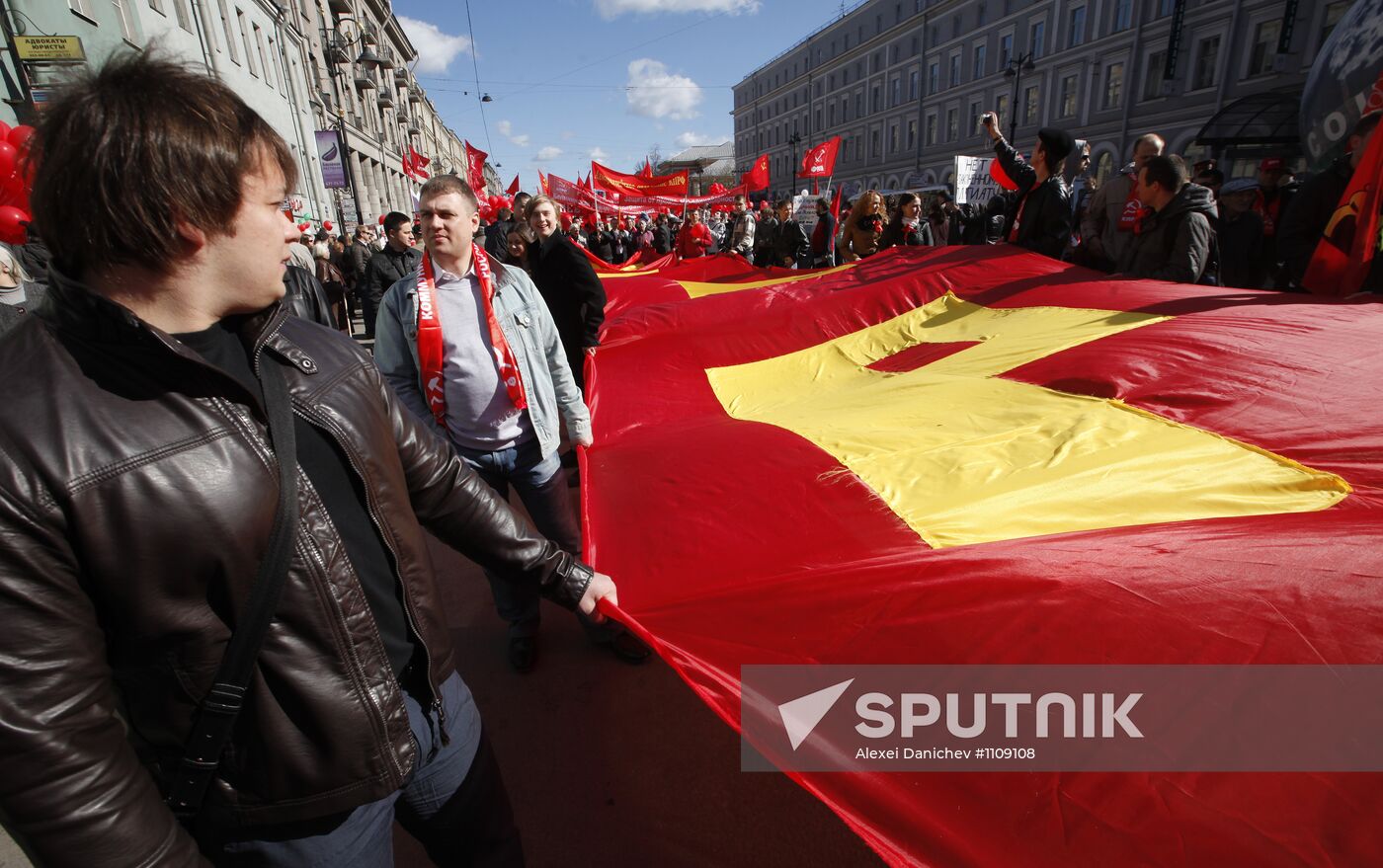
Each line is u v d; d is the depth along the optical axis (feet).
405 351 8.11
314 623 3.25
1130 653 3.91
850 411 8.52
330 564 3.29
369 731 3.45
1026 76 116.26
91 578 2.72
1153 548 4.77
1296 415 6.57
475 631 10.21
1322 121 14.55
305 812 3.41
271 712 3.22
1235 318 8.60
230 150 2.81
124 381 2.83
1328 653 3.67
